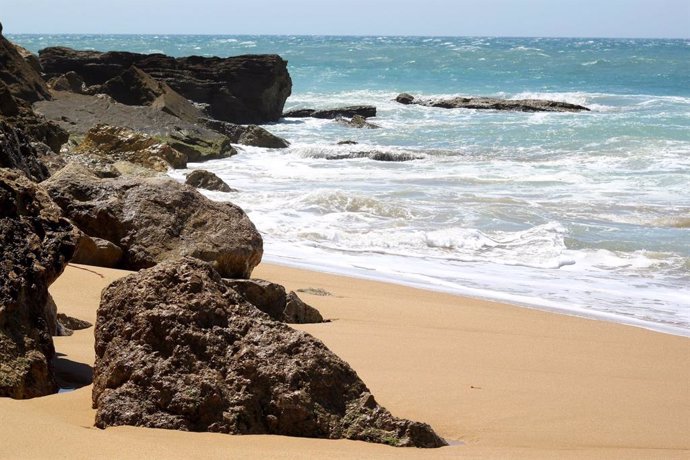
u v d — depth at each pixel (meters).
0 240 7.69
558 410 8.23
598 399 8.80
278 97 52.75
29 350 7.38
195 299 6.92
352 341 10.73
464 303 14.69
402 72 89.75
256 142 39.75
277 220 21.70
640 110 55.91
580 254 19.38
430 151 36.62
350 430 6.55
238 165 33.59
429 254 19.25
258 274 15.81
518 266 18.48
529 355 10.91
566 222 22.27
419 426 6.63
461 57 106.62
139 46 148.12
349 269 17.42
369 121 51.22
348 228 21.11
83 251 13.77
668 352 11.91
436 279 16.98
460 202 24.52
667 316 14.84
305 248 19.36
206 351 6.71
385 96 68.69
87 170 15.20
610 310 15.12
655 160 33.31
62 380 7.93
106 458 5.43
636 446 7.27
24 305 7.56
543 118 49.81
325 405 6.65
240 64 51.91
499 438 7.17
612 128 42.09
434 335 11.64
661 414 8.43
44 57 53.38
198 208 14.62
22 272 7.62
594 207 24.23
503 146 39.00
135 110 40.53
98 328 7.04
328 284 15.41
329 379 6.72
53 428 5.97
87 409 6.88
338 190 25.41
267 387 6.58
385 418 6.63
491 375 9.44
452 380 9.01
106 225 14.24
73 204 14.34
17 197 7.98
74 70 53.00
